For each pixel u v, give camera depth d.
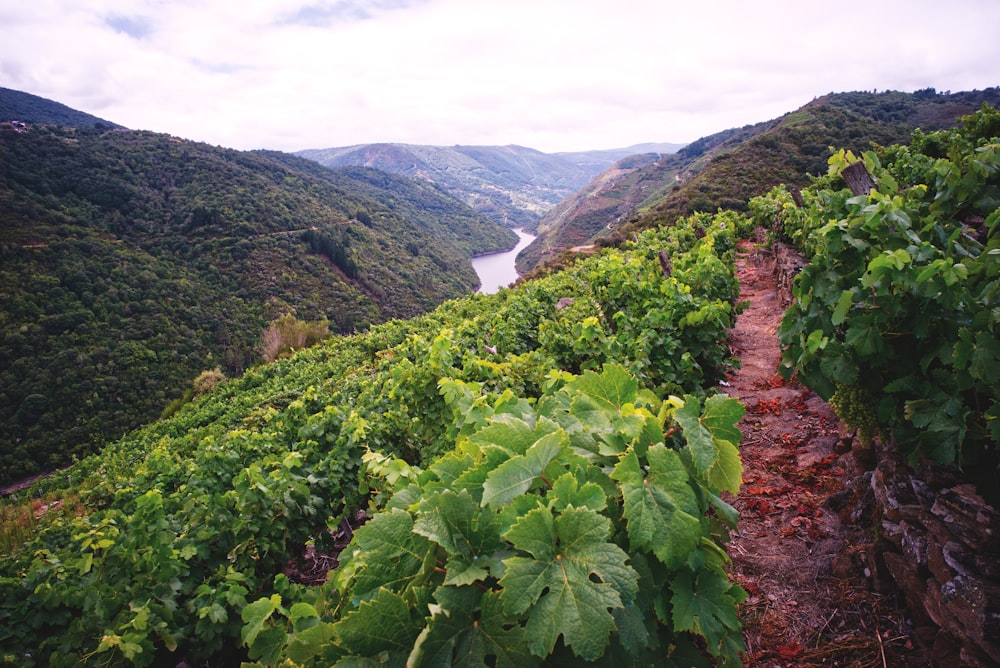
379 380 9.61
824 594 2.50
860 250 2.67
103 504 8.23
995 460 2.05
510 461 1.44
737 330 7.97
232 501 4.04
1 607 3.19
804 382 2.92
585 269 14.73
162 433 22.84
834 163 3.66
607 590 1.12
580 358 5.18
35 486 21.97
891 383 2.35
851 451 3.43
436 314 23.03
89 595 3.18
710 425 1.64
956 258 2.68
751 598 2.59
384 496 3.02
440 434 4.60
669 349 4.86
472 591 1.21
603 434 1.62
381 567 1.35
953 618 1.87
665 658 1.50
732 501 3.47
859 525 2.81
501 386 4.41
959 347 1.99
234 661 3.39
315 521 4.27
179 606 3.31
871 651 2.13
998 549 1.87
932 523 2.11
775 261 10.80
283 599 3.12
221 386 26.97
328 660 1.27
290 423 7.19
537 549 1.20
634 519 1.35
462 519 1.31
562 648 1.26
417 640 1.08
